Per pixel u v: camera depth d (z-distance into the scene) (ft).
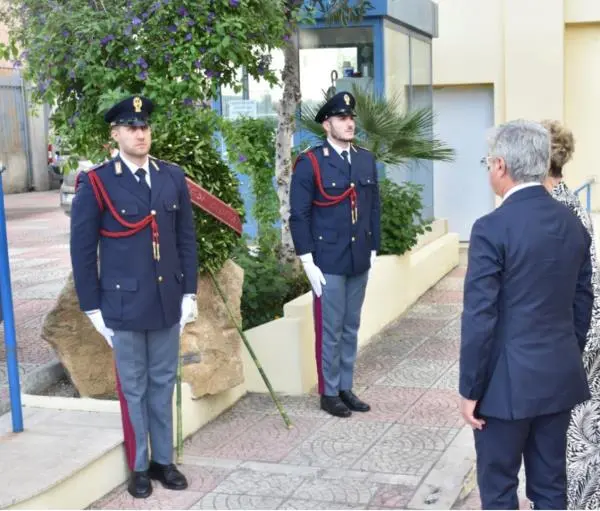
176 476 16.21
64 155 21.27
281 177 25.86
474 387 11.84
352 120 19.79
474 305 11.70
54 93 19.88
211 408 19.54
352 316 20.16
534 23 43.27
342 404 19.86
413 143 27.09
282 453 17.67
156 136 18.62
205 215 18.69
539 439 12.25
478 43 43.78
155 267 15.55
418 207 30.01
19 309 27.48
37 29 19.66
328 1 27.55
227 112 32.76
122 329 15.48
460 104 44.78
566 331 12.05
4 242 16.05
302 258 19.69
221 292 18.94
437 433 18.52
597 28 44.96
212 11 19.47
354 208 19.66
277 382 21.40
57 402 18.08
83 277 15.40
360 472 16.67
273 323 21.29
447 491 15.76
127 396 15.84
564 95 44.60
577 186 46.24
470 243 11.99
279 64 30.45
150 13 19.20
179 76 19.25
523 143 11.96
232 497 15.75
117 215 15.38
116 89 18.86
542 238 11.74
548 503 12.36
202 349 18.79
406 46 34.65
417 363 23.80
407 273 30.25
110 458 15.97
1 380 19.44
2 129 72.38
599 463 14.14
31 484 14.26
